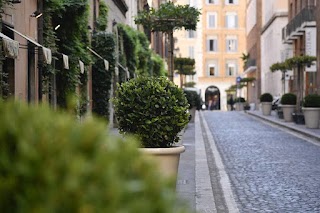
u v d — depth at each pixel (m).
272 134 27.84
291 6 53.91
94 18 28.83
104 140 2.67
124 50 36.62
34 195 2.35
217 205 10.34
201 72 106.00
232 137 26.03
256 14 81.88
